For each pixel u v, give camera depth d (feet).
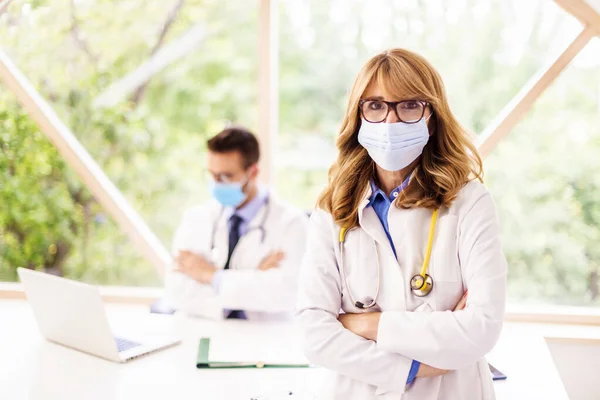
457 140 5.00
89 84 13.11
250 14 16.22
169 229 14.70
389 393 4.70
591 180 10.24
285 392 5.69
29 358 6.57
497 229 4.80
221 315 7.84
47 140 11.41
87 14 12.69
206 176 15.24
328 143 16.24
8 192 11.66
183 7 13.83
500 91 11.25
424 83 4.83
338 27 15.60
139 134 14.28
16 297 10.12
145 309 9.68
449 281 4.78
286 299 7.82
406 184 5.10
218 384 5.89
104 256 12.93
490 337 4.51
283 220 8.38
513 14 11.03
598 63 9.68
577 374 8.52
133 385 5.87
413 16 11.88
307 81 16.16
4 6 10.57
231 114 16.29
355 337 4.82
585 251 10.42
